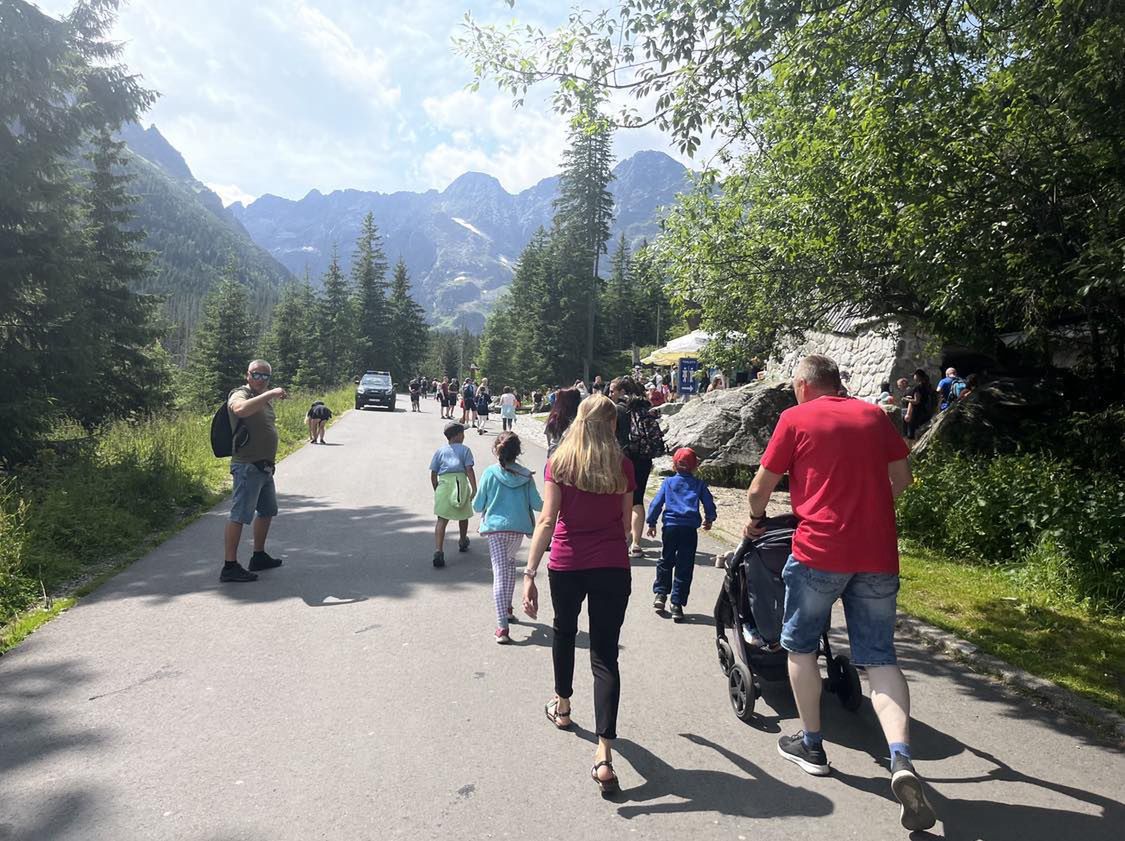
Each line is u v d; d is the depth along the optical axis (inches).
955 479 354.9
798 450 143.7
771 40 251.0
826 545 137.6
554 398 327.9
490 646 208.8
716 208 481.1
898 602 252.7
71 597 247.0
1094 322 387.5
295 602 245.9
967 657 206.1
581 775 141.5
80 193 564.7
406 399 2284.7
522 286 3403.1
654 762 147.6
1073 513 291.6
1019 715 173.0
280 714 164.2
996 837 123.7
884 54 273.0
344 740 152.9
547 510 150.3
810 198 377.4
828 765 146.3
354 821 124.6
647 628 230.1
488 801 131.5
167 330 1042.1
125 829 121.3
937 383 695.1
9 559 255.9
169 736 153.6
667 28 252.7
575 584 149.5
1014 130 305.0
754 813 129.9
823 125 342.0
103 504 344.8
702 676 192.5
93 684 179.3
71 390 489.4
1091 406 406.0
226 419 268.4
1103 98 269.9
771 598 169.3
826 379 152.3
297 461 631.2
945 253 309.3
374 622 227.6
